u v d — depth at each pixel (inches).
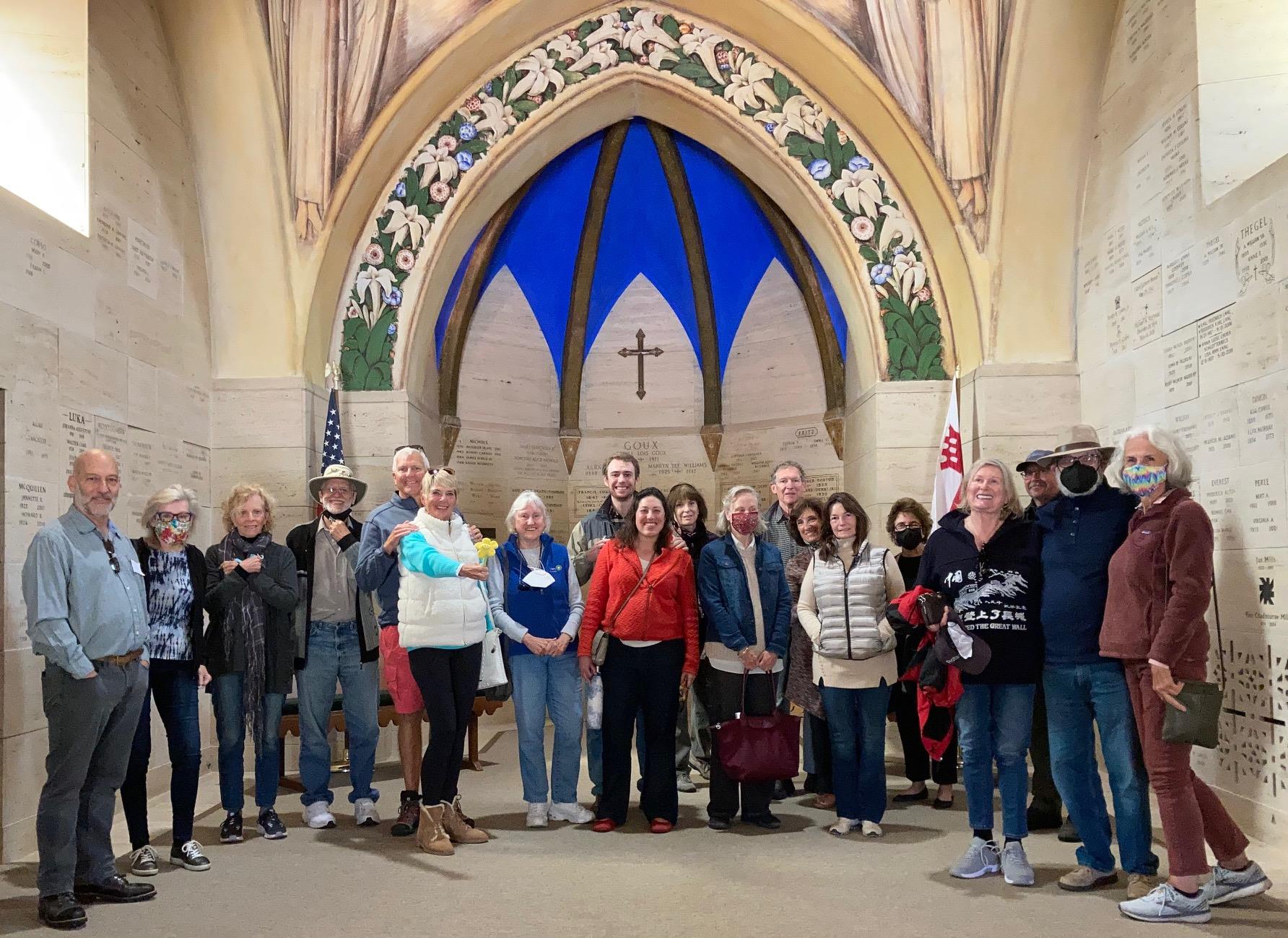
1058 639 155.2
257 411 291.6
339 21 287.1
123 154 243.6
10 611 189.6
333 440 296.5
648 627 194.5
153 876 168.7
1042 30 264.5
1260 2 216.8
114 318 236.1
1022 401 285.4
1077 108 272.5
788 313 408.5
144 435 249.8
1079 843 185.3
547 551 206.2
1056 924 140.9
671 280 423.8
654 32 313.3
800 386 405.1
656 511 195.8
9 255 193.9
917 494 307.0
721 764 193.5
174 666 174.2
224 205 289.9
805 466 401.7
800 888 158.9
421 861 176.4
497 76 314.5
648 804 196.7
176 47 273.6
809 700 214.5
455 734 184.5
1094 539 154.8
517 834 195.2
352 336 315.0
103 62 235.6
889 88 292.0
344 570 203.8
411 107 299.7
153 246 258.7
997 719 162.4
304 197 293.7
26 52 225.8
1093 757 157.4
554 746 207.3
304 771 203.3
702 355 423.5
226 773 188.7
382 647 203.2
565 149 342.3
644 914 146.9
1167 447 145.0
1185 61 223.1
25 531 195.9
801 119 312.7
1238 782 194.2
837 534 190.9
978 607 159.9
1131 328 250.2
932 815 210.4
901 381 309.3
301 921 145.6
